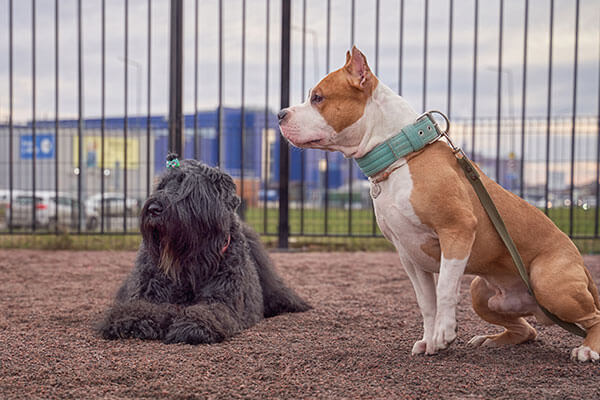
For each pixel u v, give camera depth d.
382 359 2.67
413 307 4.04
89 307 3.96
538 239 2.69
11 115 7.56
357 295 4.52
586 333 2.65
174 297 3.33
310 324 3.49
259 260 3.92
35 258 6.70
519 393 2.17
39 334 3.16
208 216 3.19
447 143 2.74
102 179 7.53
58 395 2.16
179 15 7.30
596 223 7.17
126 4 7.25
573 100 6.74
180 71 7.32
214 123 12.32
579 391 2.18
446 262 2.47
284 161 7.45
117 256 6.93
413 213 2.54
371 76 2.63
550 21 6.70
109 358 2.65
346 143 2.66
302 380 2.34
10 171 7.69
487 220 2.64
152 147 10.58
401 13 6.90
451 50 6.86
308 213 15.51
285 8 7.10
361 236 7.47
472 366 2.53
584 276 2.60
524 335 2.98
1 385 2.27
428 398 2.13
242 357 2.68
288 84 7.16
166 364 2.54
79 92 7.32
